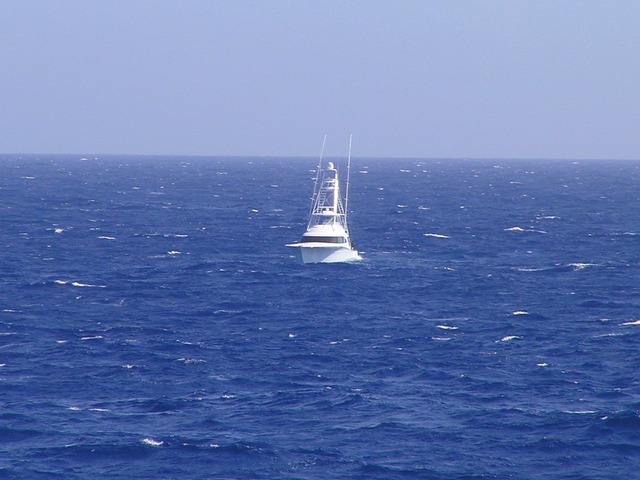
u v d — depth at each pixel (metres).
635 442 133.75
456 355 181.25
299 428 138.50
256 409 146.88
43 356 176.62
